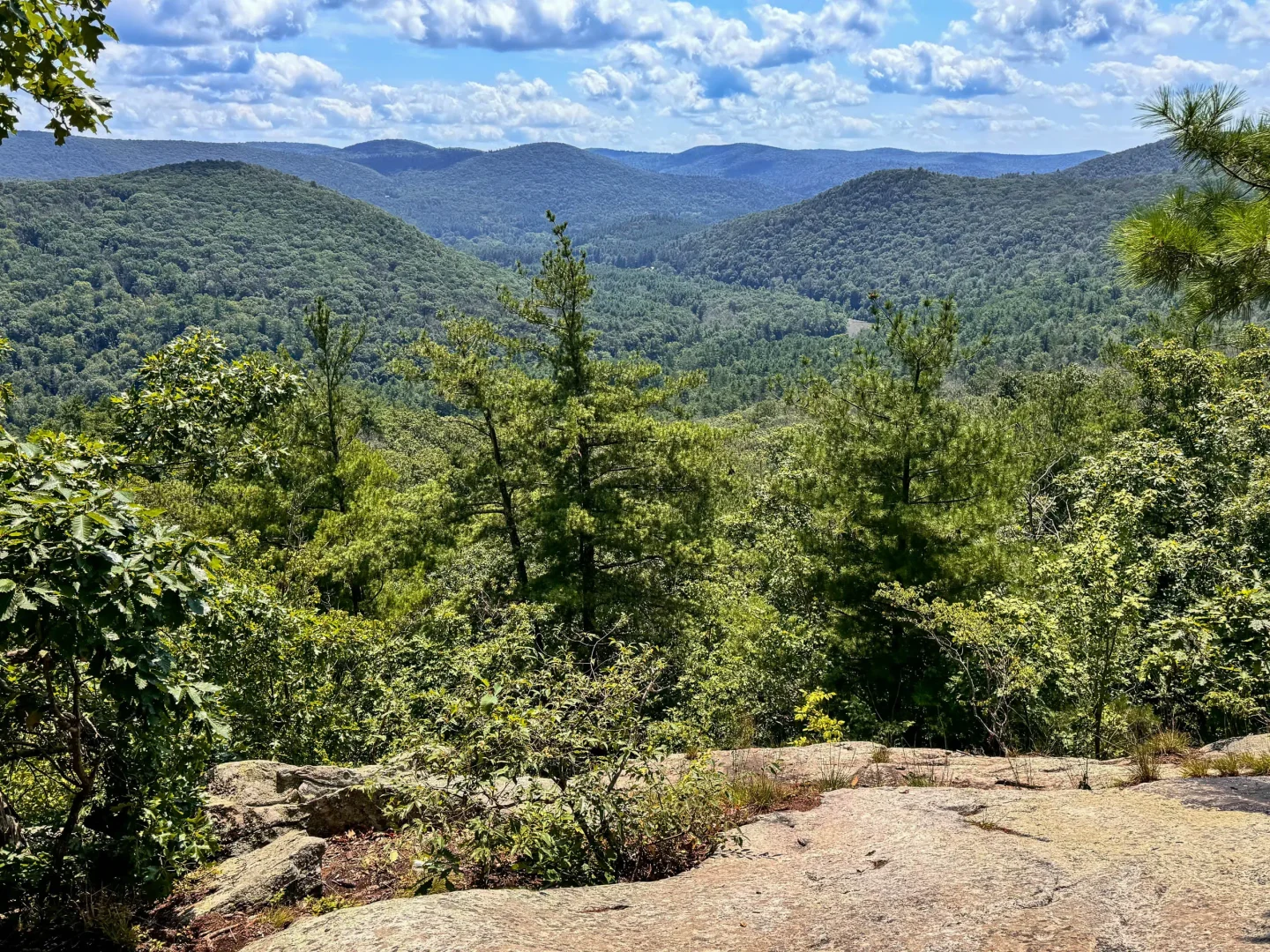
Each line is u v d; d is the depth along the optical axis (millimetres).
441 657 10023
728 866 3824
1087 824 3781
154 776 4633
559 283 15953
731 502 17750
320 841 4852
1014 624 7680
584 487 15734
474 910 2896
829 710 11906
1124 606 6812
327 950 2568
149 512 3592
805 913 2971
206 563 3676
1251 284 4168
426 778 4152
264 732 8195
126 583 3174
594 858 4043
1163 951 2504
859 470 12805
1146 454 12922
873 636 12391
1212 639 7137
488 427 16422
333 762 8852
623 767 4203
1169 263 4285
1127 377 26906
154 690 3500
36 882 4125
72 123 3934
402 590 17109
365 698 9625
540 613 10625
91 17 3627
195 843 4695
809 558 13094
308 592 13188
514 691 4324
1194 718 8523
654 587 15594
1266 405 13477
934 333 12391
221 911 4113
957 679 9094
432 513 16219
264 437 7965
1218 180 4387
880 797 4719
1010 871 3221
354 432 18500
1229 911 2693
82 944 3805
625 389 15766
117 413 7000
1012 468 12102
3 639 3059
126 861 4391
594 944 2689
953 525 11844
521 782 4586
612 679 4316
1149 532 11297
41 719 4215
